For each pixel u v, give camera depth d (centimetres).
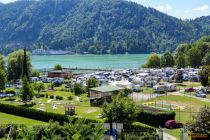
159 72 17362
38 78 16488
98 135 3494
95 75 17000
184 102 10075
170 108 9025
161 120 7212
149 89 13025
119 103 6481
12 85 14600
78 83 12506
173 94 11575
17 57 16612
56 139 3634
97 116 8112
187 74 16138
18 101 10588
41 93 12125
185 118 7881
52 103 10212
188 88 12356
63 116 7294
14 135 5553
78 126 3506
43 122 7525
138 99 10556
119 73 18112
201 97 10925
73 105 9406
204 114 5597
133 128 6344
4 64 17075
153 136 5631
